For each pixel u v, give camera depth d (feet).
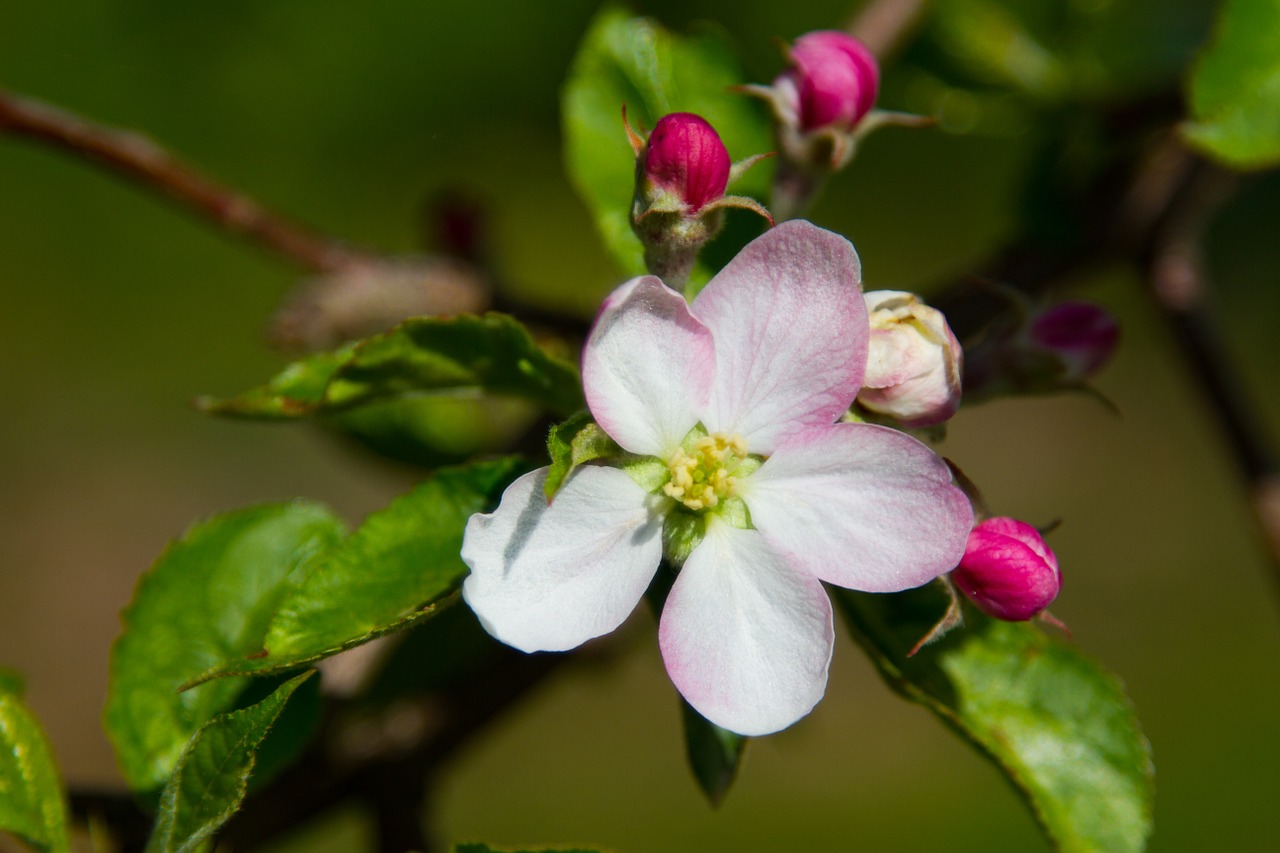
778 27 3.00
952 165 3.29
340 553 1.15
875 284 3.24
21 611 3.09
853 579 1.13
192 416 3.28
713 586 1.14
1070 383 1.21
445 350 1.19
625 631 1.38
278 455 3.28
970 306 1.33
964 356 1.22
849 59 1.21
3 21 3.21
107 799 1.21
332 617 1.14
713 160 1.15
